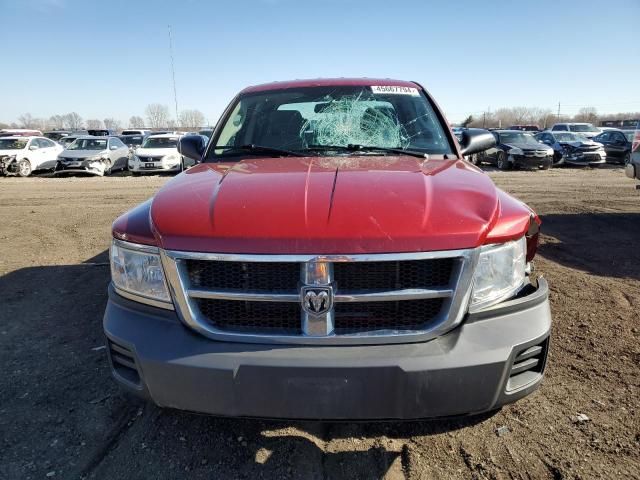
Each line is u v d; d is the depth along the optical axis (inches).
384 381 68.6
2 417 99.7
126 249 80.7
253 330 72.5
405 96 132.2
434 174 91.1
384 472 83.0
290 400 70.1
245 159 112.7
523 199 386.0
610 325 138.4
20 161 645.3
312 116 125.5
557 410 99.0
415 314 72.4
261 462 85.7
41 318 149.9
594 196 402.9
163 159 657.6
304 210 73.3
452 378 69.3
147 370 74.2
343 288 70.9
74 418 99.3
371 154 113.5
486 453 86.9
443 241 69.9
